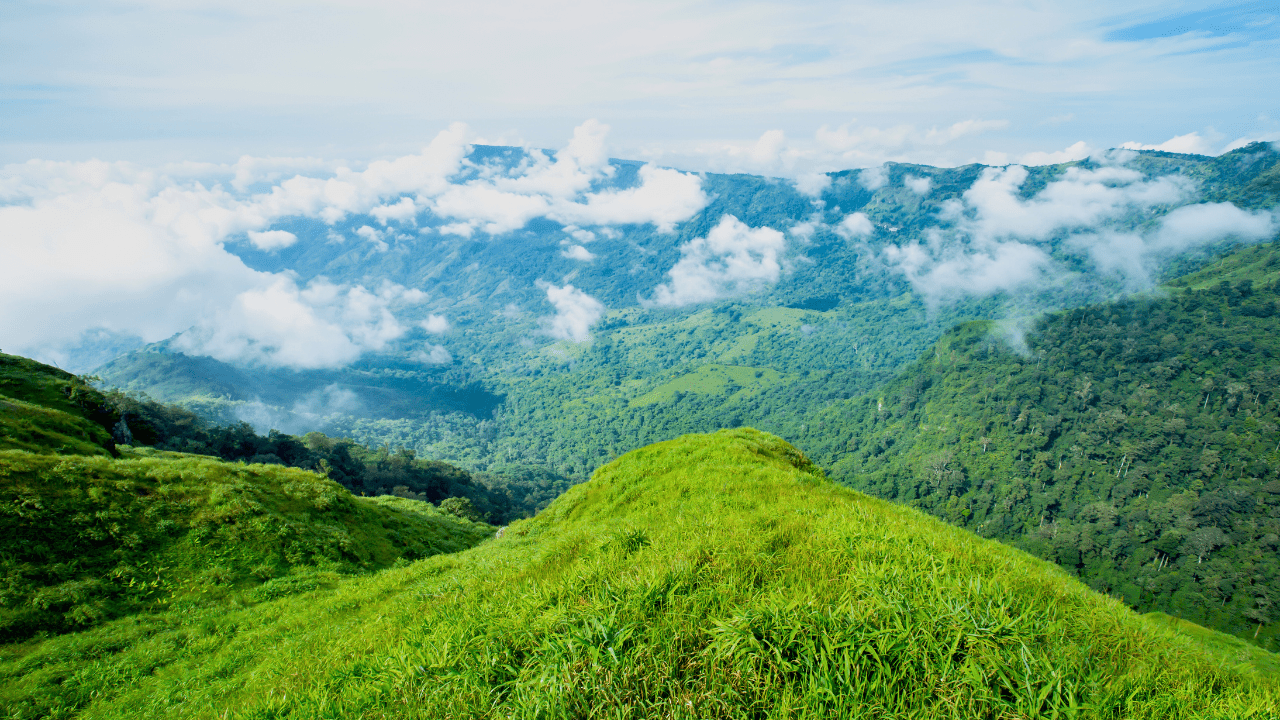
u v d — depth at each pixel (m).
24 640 17.75
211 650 17.28
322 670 7.98
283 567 25.47
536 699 4.88
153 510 25.28
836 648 4.93
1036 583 6.84
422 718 5.23
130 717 13.27
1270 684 5.36
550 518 24.52
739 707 4.62
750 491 16.31
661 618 5.82
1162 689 4.96
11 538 20.84
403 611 11.19
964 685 4.62
